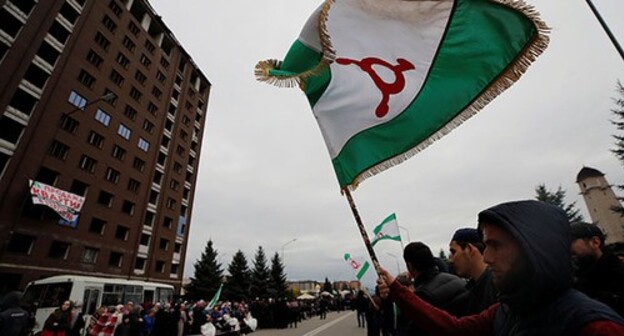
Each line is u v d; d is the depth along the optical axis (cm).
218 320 1416
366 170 255
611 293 221
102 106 3278
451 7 250
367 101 270
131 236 3500
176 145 4531
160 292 1903
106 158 3275
